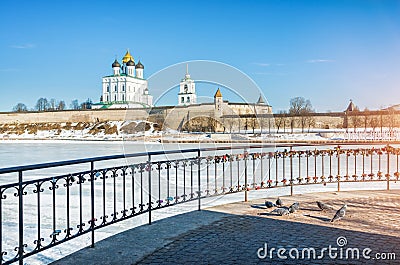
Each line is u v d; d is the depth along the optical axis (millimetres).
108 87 83812
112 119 58719
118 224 6836
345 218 5867
